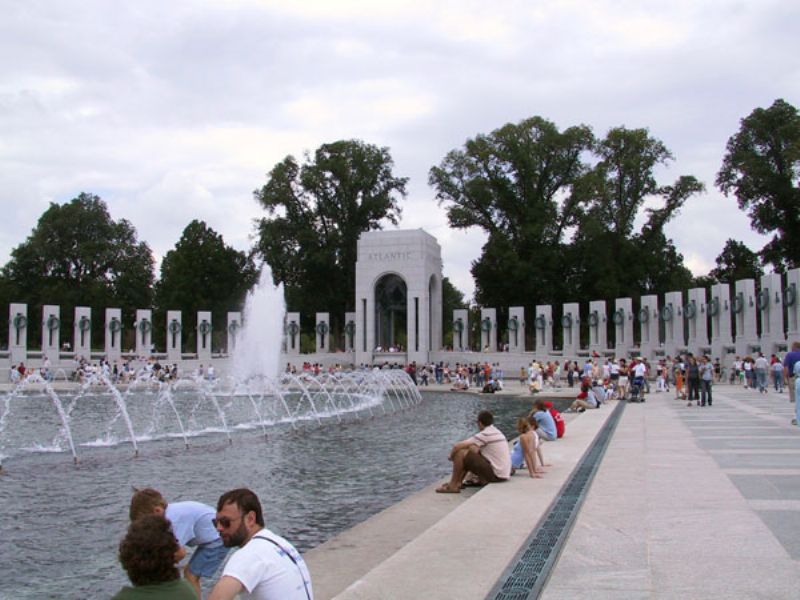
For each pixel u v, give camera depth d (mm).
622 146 77250
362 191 86250
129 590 4469
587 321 77438
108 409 35219
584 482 12711
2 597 8430
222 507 5543
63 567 9602
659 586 6840
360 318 73000
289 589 4977
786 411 26328
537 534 9078
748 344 48875
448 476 16125
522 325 67562
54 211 100500
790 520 9391
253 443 22250
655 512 10039
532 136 79188
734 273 87312
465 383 54562
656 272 76500
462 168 80000
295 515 12352
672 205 77250
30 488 14969
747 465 13922
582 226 74375
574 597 6586
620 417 25609
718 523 9289
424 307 71500
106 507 13180
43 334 63719
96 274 101688
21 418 30312
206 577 6648
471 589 6930
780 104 70000
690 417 24797
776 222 69750
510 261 73312
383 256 72750
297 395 47719
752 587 6754
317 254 80625
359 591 6941
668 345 55188
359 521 11898
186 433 24984
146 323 68125
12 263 99062
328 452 20234
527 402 40812
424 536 9070
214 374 63188
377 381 53531
